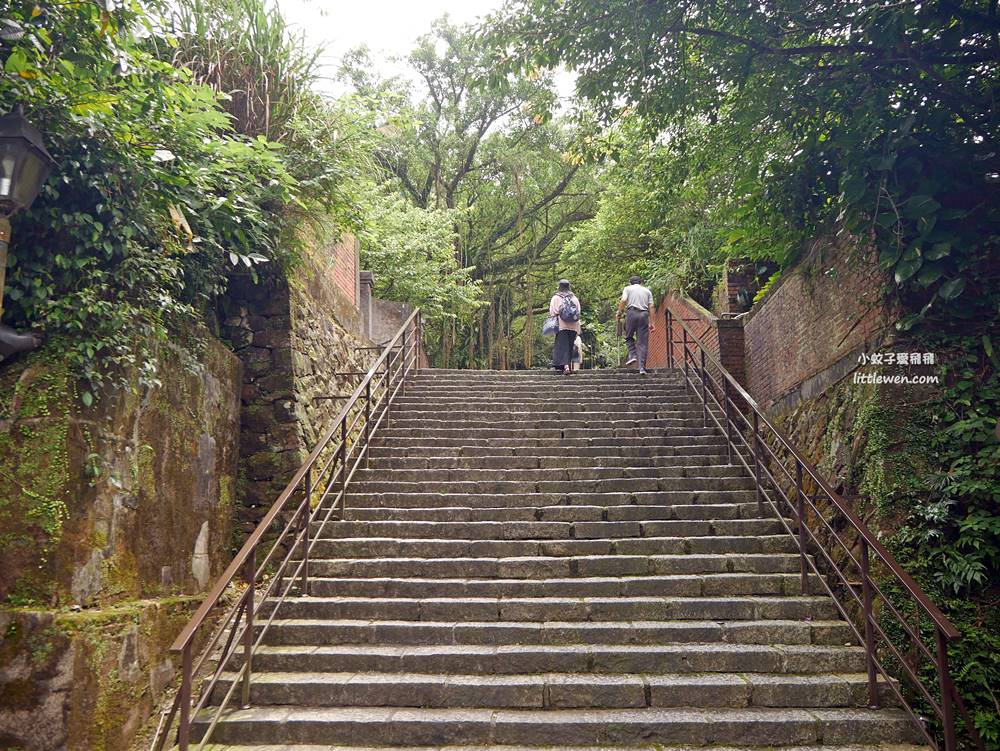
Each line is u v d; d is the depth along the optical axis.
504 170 21.06
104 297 4.34
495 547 5.65
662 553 5.60
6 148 3.43
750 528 5.81
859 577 4.86
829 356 6.04
